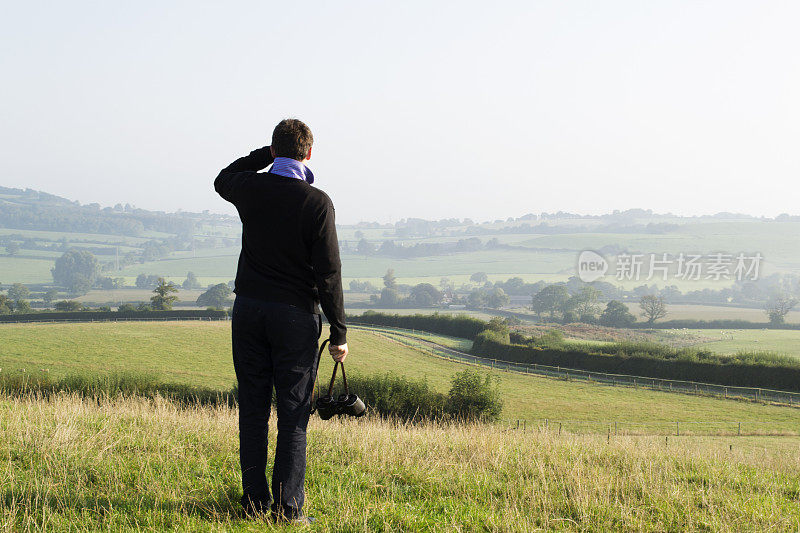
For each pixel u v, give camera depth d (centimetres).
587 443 709
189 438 554
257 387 313
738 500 437
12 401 781
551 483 448
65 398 814
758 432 3625
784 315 16250
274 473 309
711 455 691
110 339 6844
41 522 296
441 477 445
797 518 392
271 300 300
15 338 6656
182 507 321
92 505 325
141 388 2692
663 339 11288
